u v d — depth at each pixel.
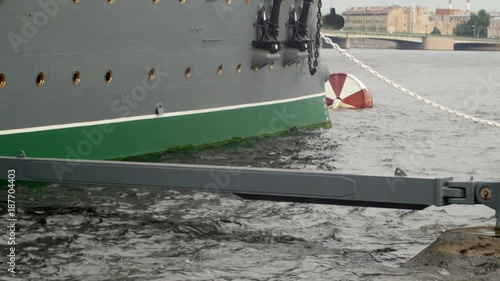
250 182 12.66
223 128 21.77
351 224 13.26
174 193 14.99
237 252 11.52
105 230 12.48
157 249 11.58
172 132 19.94
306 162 19.81
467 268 10.62
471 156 21.23
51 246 11.55
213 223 13.05
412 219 13.61
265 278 10.40
